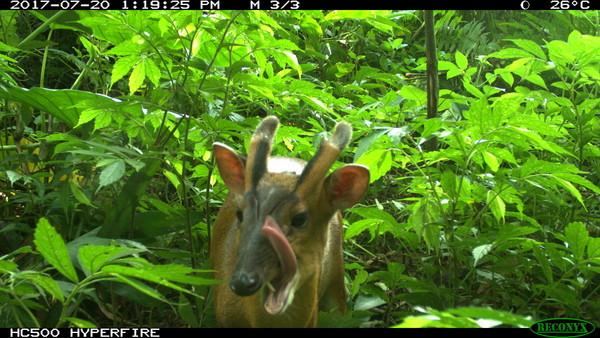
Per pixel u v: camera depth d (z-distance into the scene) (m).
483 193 2.16
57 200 2.24
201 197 2.31
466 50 3.62
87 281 1.69
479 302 2.15
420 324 1.44
